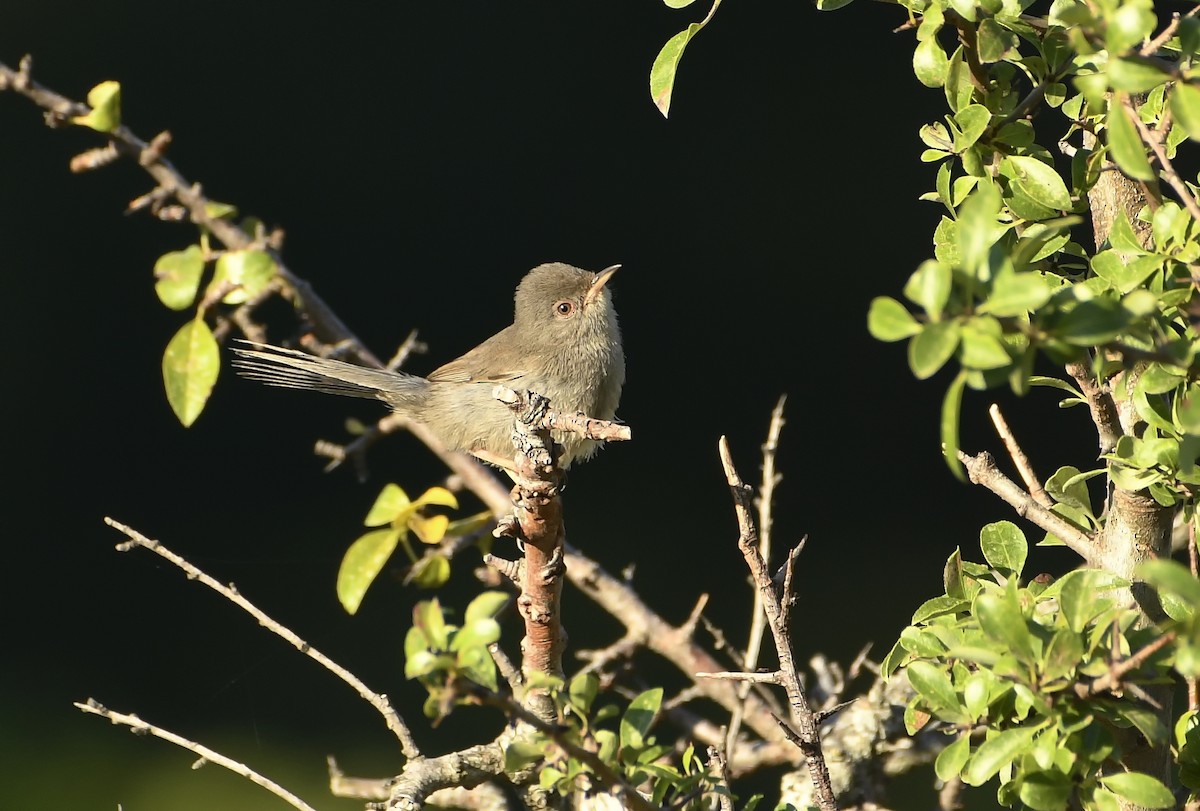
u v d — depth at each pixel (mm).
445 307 18125
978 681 4109
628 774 4273
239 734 12930
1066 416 17016
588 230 18750
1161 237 4250
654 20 19406
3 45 17453
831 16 19344
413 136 18547
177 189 4730
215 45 18375
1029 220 4668
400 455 16953
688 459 17750
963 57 4793
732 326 18516
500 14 19422
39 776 12367
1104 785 4004
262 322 7969
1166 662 3662
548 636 5316
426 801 5660
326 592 15180
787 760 6367
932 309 3039
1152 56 3789
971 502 17188
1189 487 4461
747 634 14508
